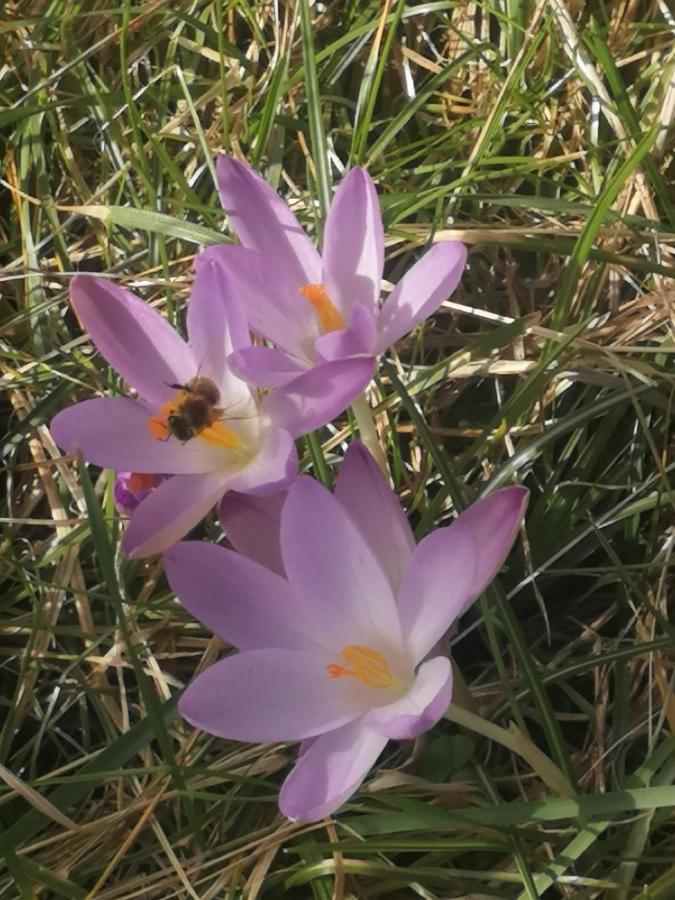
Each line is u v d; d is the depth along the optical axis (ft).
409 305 0.66
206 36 1.15
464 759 0.71
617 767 0.73
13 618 0.85
